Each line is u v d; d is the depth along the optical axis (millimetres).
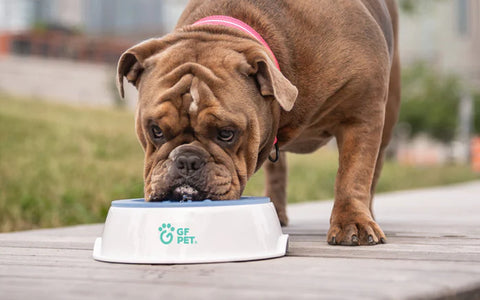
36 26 15055
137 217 1312
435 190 3963
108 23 17672
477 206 2637
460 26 15836
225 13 1562
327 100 1548
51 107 8164
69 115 7449
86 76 11836
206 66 1400
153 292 1086
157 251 1291
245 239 1312
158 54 1445
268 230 1345
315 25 1542
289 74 1516
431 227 1817
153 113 1375
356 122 1572
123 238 1317
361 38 1557
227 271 1221
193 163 1341
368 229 1464
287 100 1346
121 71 1466
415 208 2568
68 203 2568
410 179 5465
